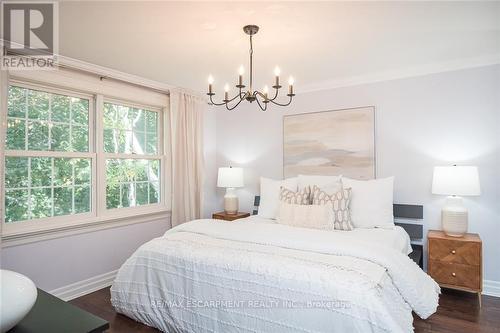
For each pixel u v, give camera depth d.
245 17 2.01
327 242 2.03
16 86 2.57
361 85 3.46
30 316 1.09
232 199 4.01
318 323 1.57
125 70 3.13
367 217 2.87
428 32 2.28
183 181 3.82
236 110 4.39
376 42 2.46
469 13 1.98
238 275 1.85
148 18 2.02
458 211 2.74
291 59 2.84
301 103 3.85
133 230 3.42
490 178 2.85
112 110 3.35
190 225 2.62
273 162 4.08
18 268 2.50
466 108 2.95
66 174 2.92
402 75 3.22
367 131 3.42
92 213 3.08
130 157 3.47
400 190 3.25
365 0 1.81
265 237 2.20
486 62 2.84
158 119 3.85
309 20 2.06
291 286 1.68
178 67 3.05
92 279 3.01
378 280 1.62
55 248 2.73
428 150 3.12
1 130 2.29
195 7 1.88
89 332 1.00
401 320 1.59
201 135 4.10
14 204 2.56
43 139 2.76
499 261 2.81
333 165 3.62
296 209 2.88
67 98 2.95
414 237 3.09
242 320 1.80
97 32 2.23
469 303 2.64
